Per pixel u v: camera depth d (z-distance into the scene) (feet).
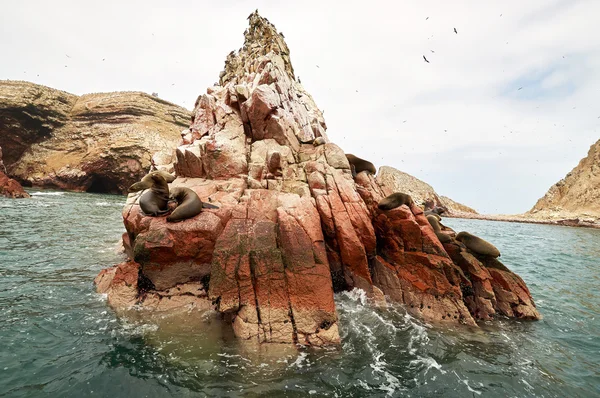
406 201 34.19
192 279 28.30
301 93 76.02
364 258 29.89
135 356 19.31
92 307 25.73
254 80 54.44
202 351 20.31
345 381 18.15
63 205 96.89
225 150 36.96
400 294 30.58
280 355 20.35
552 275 48.47
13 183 105.09
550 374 20.51
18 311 24.09
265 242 26.86
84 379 16.74
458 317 27.84
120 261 40.11
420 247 31.78
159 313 25.09
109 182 188.44
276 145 40.11
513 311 30.76
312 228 28.66
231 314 24.38
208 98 45.11
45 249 43.16
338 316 26.48
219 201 31.50
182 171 39.06
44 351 19.11
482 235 101.09
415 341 23.58
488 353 22.80
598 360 22.85
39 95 188.03
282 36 85.51
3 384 15.80
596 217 150.92
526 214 194.90
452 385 18.44
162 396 15.88
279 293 24.40
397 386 18.03
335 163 37.22
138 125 196.85
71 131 195.72
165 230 27.40
